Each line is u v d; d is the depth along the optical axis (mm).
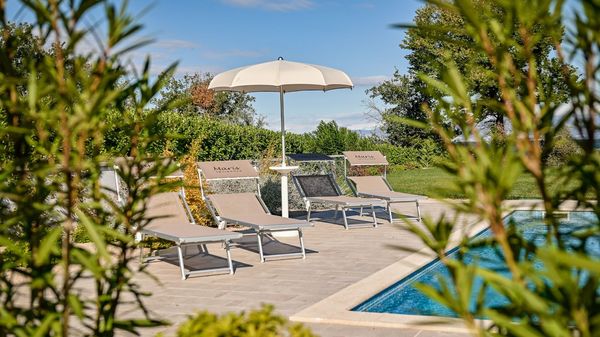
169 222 9094
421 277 7922
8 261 2350
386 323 5266
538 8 1453
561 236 1639
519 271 1373
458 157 1514
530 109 1529
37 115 1970
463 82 1618
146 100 2346
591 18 1415
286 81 10492
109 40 1926
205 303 6539
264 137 18000
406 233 11422
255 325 2242
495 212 1396
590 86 1510
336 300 6145
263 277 7848
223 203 10109
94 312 5891
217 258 9344
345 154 13844
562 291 1330
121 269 2297
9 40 2262
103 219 2359
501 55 1509
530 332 1333
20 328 2057
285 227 8883
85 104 1961
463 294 1405
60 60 2002
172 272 8289
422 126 1588
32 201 2236
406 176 27078
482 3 1562
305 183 12930
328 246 10203
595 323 1266
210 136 15727
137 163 2406
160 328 5465
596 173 1518
